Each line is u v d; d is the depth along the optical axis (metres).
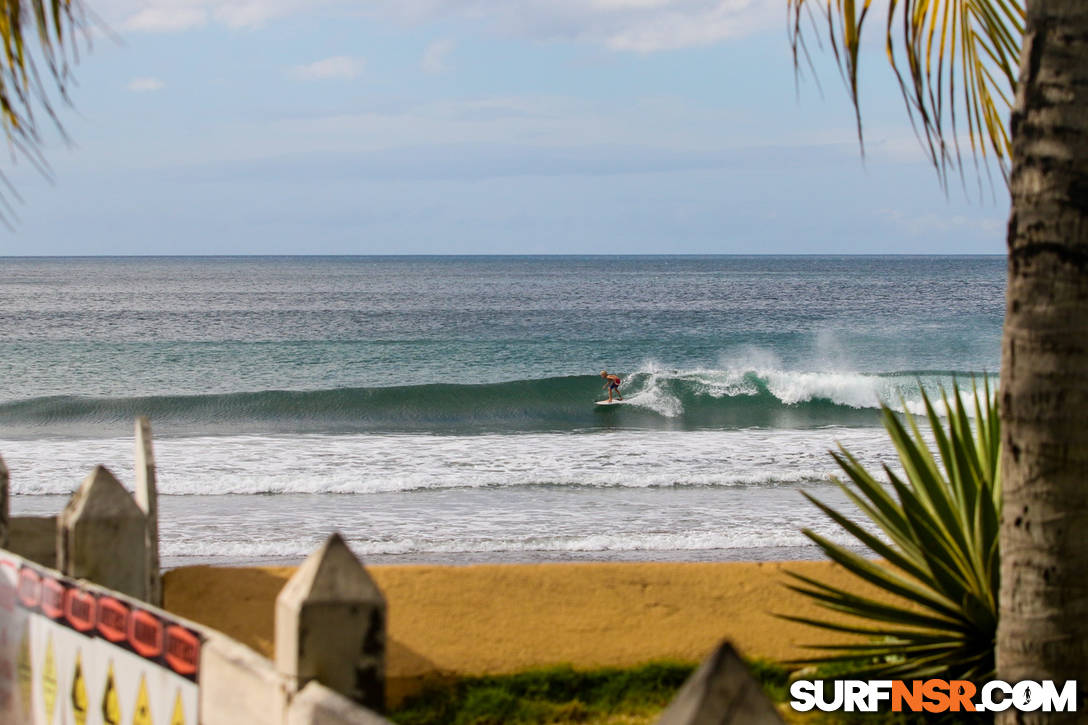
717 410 40.91
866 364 60.38
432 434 34.38
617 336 75.06
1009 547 5.38
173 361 57.75
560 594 8.35
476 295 134.88
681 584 8.61
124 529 6.43
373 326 83.25
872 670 6.86
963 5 7.02
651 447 27.56
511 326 84.31
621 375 42.81
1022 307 5.30
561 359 62.16
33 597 6.21
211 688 4.75
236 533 17.55
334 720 3.85
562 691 7.30
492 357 62.66
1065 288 5.16
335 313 98.75
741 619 8.24
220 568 8.69
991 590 6.61
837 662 6.80
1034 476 5.25
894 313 98.56
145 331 75.94
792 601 8.52
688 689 2.85
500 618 8.00
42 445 27.73
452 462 24.95
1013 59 7.11
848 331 78.38
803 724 6.84
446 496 21.19
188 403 39.50
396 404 40.69
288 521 18.62
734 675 2.80
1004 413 5.41
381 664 4.38
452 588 8.32
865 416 39.19
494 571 8.58
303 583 4.32
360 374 55.00
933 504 7.11
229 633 7.77
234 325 82.88
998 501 7.11
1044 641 5.21
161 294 131.38
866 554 15.91
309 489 21.66
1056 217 5.16
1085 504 5.18
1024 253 5.29
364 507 20.03
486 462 24.97
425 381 52.78
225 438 29.75
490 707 7.04
